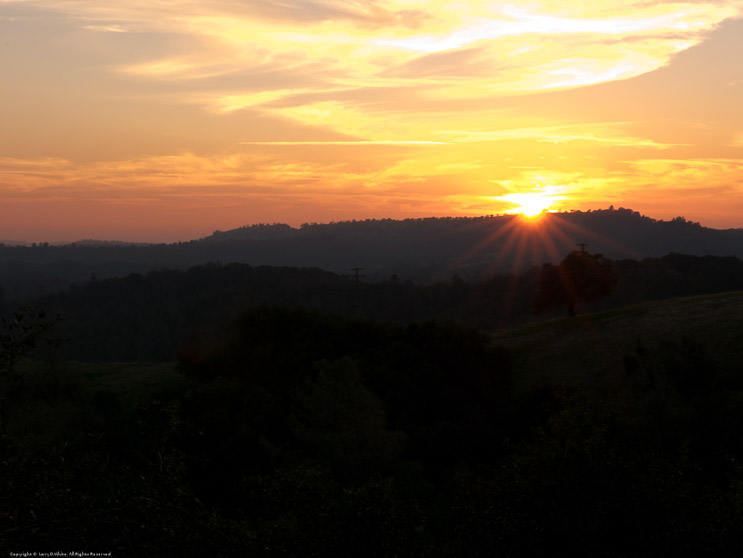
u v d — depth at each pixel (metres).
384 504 7.91
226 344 44.81
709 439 23.02
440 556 8.61
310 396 25.30
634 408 24.70
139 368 47.62
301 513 7.80
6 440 6.06
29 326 6.52
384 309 99.81
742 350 37.84
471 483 8.98
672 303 53.28
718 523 8.28
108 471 6.65
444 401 37.25
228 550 6.54
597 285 58.72
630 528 8.26
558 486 8.38
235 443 25.14
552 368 42.44
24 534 5.39
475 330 44.62
